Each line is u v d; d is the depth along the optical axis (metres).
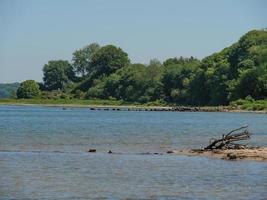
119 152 60.81
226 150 57.53
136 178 41.44
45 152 60.09
